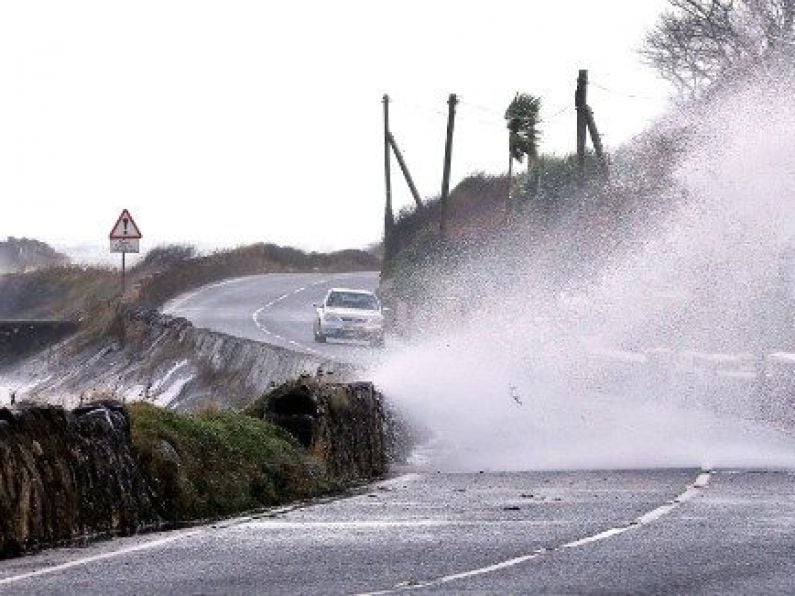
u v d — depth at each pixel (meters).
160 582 22.47
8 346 142.00
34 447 28.70
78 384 122.88
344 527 30.05
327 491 38.88
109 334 134.62
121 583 22.42
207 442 35.59
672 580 22.12
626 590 21.16
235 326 148.50
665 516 31.03
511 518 31.28
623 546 26.19
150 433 33.78
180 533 29.30
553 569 23.44
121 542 28.11
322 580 22.53
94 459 30.41
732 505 33.16
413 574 23.08
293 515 32.78
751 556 24.69
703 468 45.47
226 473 34.97
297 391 42.47
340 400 44.22
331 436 43.00
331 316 124.94
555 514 31.97
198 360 108.94
